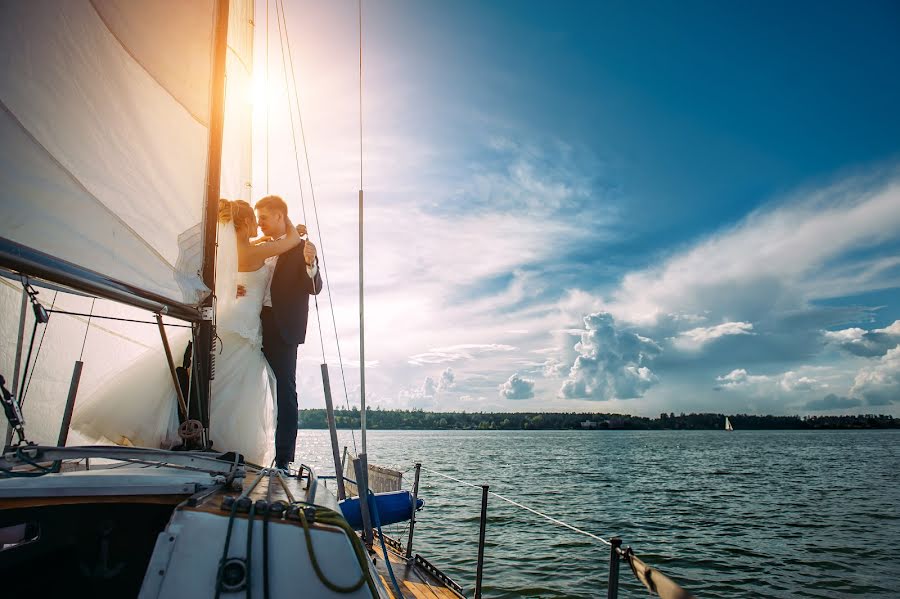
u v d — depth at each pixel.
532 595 9.93
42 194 2.07
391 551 6.41
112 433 3.21
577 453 72.38
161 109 2.74
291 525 1.67
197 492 1.99
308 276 4.17
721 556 14.43
